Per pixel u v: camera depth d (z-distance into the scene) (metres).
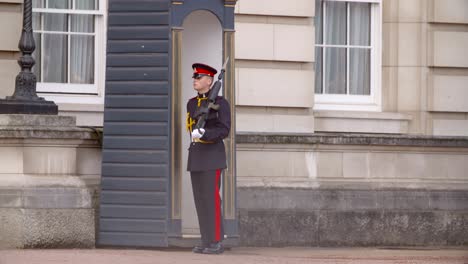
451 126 41.78
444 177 40.81
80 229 33.41
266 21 40.09
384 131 41.44
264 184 38.62
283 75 40.09
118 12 34.03
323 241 38.91
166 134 33.62
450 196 40.44
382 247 39.09
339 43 42.19
